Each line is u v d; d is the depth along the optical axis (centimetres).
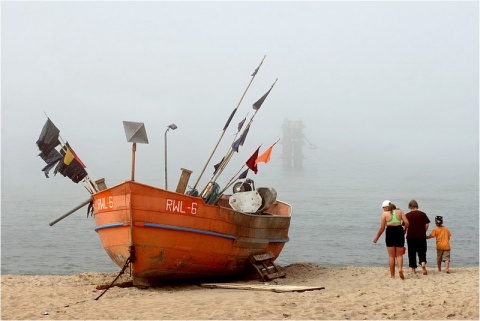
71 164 1686
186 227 1528
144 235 1470
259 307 1168
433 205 10975
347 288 1459
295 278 1712
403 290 1395
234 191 1867
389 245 1617
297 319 1059
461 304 1172
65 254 4272
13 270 3603
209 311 1139
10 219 7550
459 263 3881
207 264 1611
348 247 4731
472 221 7538
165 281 1622
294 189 17850
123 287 1521
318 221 7431
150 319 1084
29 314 1149
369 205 10806
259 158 1850
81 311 1177
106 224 1527
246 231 1702
